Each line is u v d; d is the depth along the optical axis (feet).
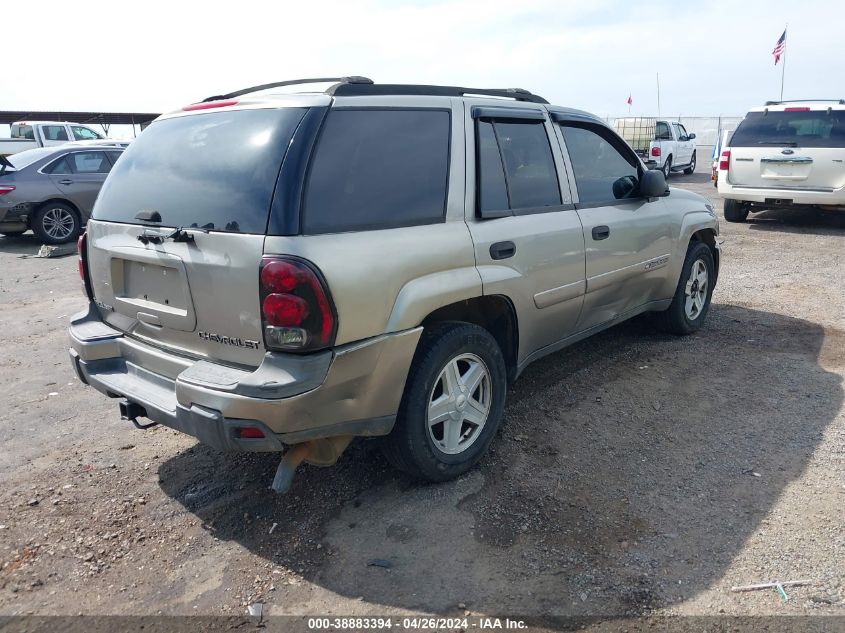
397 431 10.82
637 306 17.12
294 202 9.18
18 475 12.31
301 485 11.75
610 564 9.56
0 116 83.66
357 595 9.11
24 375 17.46
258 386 8.99
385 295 9.88
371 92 10.71
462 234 11.33
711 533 10.21
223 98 12.46
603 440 13.17
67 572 9.68
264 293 9.05
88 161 38.88
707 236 19.80
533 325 13.30
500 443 13.10
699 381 15.98
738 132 37.47
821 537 10.03
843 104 34.86
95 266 11.92
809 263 28.73
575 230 13.92
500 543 10.07
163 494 11.64
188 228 9.94
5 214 35.83
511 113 12.94
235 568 9.71
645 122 71.56
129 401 10.91
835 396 14.96
